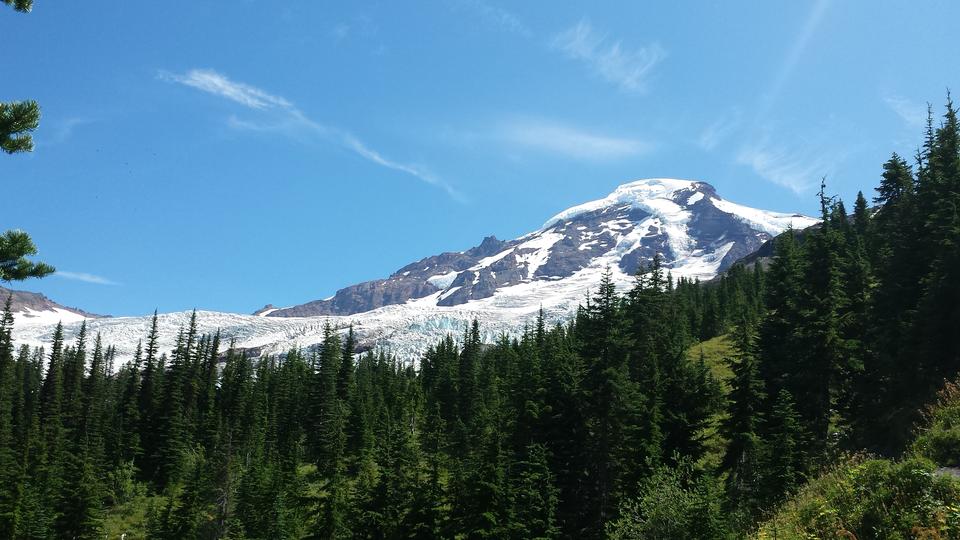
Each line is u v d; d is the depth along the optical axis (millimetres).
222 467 91125
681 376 58250
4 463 90250
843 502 21094
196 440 116312
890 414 38438
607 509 51844
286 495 74312
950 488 18984
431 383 132500
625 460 52438
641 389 59094
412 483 60344
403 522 57000
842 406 50812
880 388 44312
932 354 40062
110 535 87375
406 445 76000
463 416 105375
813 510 22234
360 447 97312
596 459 53219
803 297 58938
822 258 59406
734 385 51719
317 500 69000
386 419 106812
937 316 40719
